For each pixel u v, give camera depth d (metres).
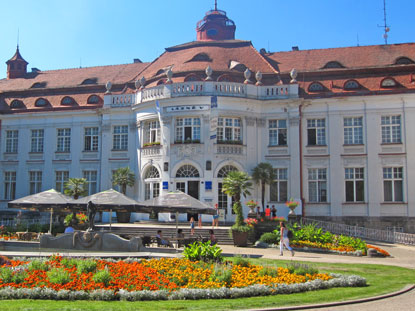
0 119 40.75
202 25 58.12
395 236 27.94
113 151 37.34
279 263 18.03
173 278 12.95
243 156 33.88
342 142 34.09
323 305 10.81
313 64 38.06
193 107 33.56
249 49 40.00
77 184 34.44
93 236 19.98
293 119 34.62
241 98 33.78
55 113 39.22
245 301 11.15
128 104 37.19
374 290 12.80
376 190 33.06
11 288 11.36
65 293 11.08
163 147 34.03
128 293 11.28
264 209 33.84
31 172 39.78
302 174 34.28
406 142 32.84
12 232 27.23
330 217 33.59
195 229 27.70
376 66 35.69
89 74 43.34
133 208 21.70
